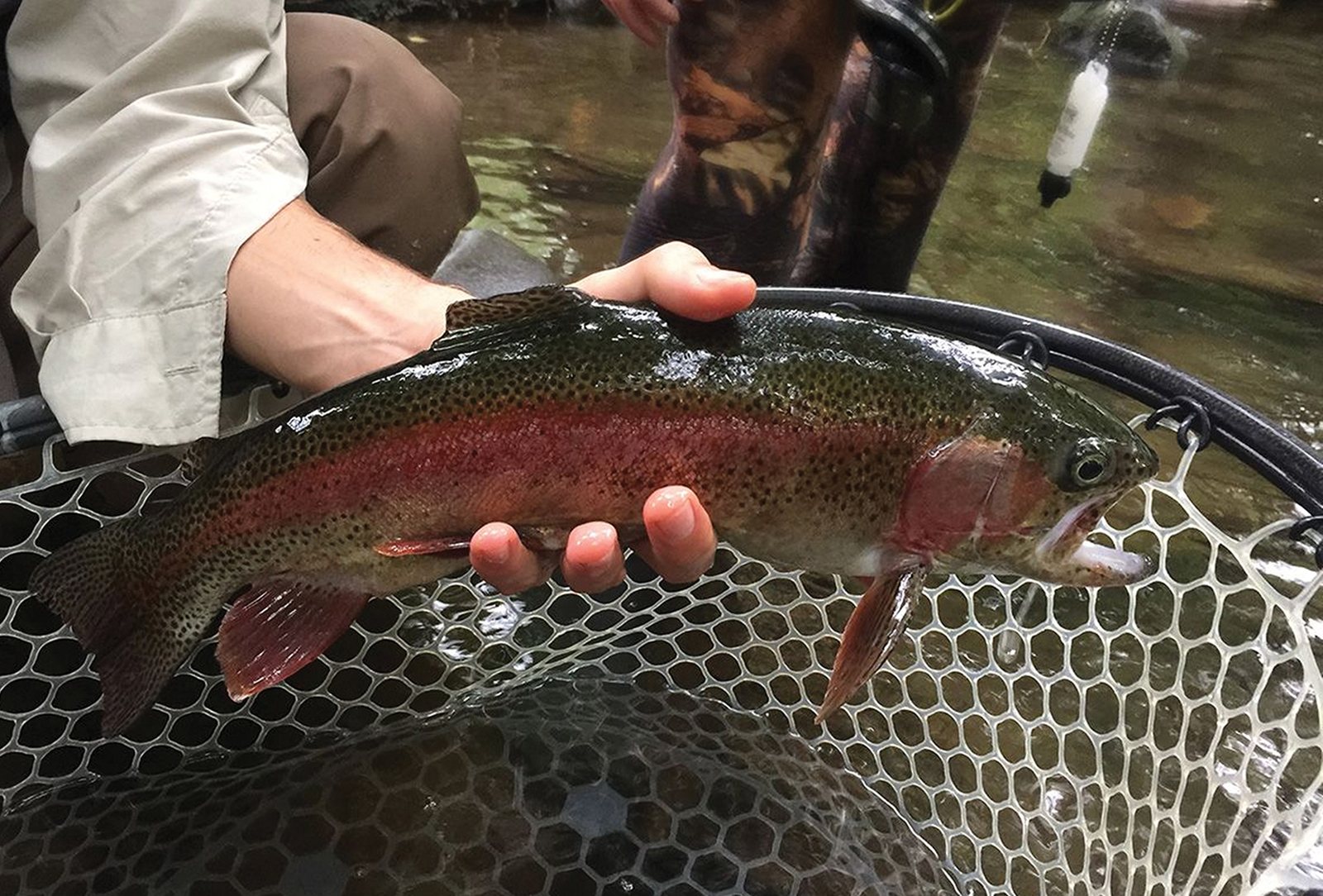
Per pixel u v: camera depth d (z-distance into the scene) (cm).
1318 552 39
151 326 49
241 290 49
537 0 208
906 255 88
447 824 54
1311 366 102
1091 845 52
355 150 64
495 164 133
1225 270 120
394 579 42
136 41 55
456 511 40
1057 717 60
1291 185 146
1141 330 106
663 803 55
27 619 57
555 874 52
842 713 59
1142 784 56
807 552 41
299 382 50
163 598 45
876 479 40
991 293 111
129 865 51
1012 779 53
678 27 71
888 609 40
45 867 50
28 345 59
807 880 52
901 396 39
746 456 39
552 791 55
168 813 53
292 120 64
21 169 61
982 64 79
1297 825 38
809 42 69
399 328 49
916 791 56
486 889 51
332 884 51
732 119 73
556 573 65
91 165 52
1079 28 200
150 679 45
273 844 52
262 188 51
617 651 62
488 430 39
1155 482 46
